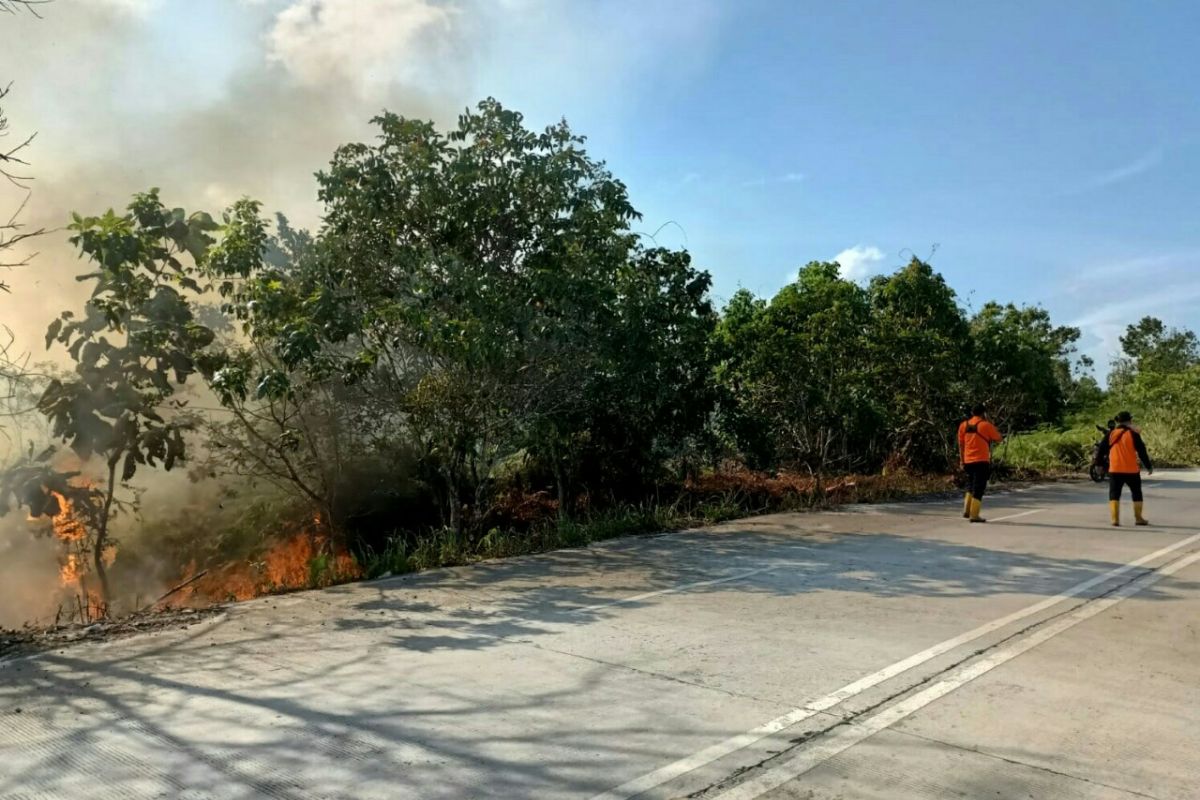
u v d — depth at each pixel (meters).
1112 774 4.20
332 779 4.07
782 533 12.23
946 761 4.34
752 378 16.33
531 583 8.77
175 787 3.98
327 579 8.93
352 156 10.80
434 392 10.27
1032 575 9.10
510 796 3.91
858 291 18.27
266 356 9.98
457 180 10.55
